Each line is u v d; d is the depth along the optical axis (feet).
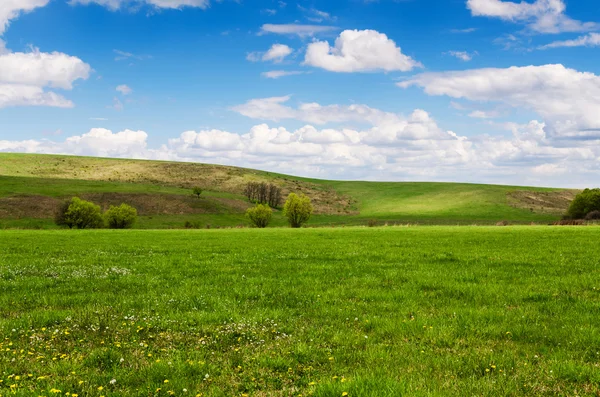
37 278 61.98
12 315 42.24
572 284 53.21
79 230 232.94
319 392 23.43
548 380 25.52
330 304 45.39
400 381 24.45
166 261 81.82
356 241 128.98
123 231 220.84
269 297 49.08
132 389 25.12
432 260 79.46
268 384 25.85
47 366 28.66
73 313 41.96
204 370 27.73
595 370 26.32
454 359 29.09
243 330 36.40
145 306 45.19
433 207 604.08
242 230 235.61
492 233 155.53
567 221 280.31
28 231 216.95
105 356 30.22
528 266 69.77
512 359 28.91
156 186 628.69
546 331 34.45
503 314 39.45
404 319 38.65
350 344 32.81
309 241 132.87
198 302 46.57
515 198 631.56
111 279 61.98
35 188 524.11
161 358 29.99
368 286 54.80
